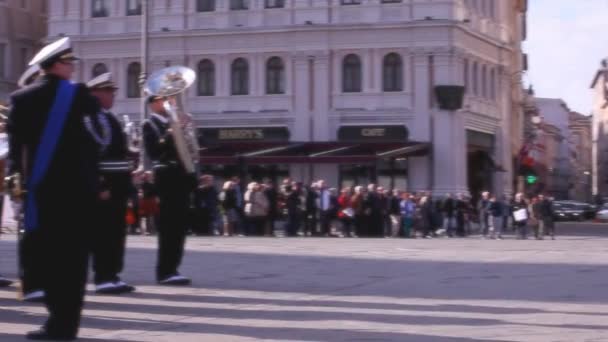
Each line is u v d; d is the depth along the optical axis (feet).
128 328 42.16
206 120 246.06
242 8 243.60
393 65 234.99
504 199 205.87
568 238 175.01
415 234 178.40
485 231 184.65
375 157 218.38
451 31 230.27
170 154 56.75
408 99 233.14
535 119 384.06
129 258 76.89
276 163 225.76
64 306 38.40
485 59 256.52
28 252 49.93
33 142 38.01
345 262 74.43
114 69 251.39
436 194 228.63
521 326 42.93
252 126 242.78
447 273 65.72
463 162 235.81
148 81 57.06
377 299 51.75
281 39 240.32
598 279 62.03
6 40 259.80
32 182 37.73
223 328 42.24
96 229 53.16
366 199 166.09
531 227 180.04
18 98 38.09
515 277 63.16
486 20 258.37
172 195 57.26
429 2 230.68
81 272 38.29
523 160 277.03
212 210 156.15
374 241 125.70
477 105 249.75
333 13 237.04
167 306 48.98
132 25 250.16
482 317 45.52
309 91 238.68
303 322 43.88
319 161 222.28
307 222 168.25
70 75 39.17
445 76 230.89
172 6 247.91
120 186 53.62
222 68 245.24
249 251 88.53
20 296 50.83
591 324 43.60
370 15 234.58
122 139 53.47
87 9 253.44
